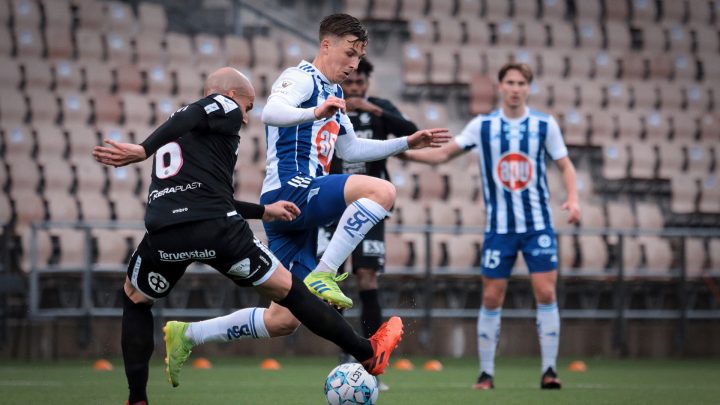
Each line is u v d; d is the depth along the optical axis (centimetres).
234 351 3984
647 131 5366
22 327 3759
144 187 4466
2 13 4894
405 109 5053
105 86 4844
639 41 5869
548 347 2580
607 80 5550
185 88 4916
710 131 5444
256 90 4978
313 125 1698
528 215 2545
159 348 3784
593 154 5253
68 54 4903
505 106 2588
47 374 3045
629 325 4309
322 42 1706
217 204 1469
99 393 2358
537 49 5541
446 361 3912
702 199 5144
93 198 4325
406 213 4484
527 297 4334
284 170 1686
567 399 2284
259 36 5516
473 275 4144
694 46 5844
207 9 5681
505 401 2217
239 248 1470
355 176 1650
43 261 4044
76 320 3775
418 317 4019
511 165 2550
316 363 3697
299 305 1516
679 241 4438
